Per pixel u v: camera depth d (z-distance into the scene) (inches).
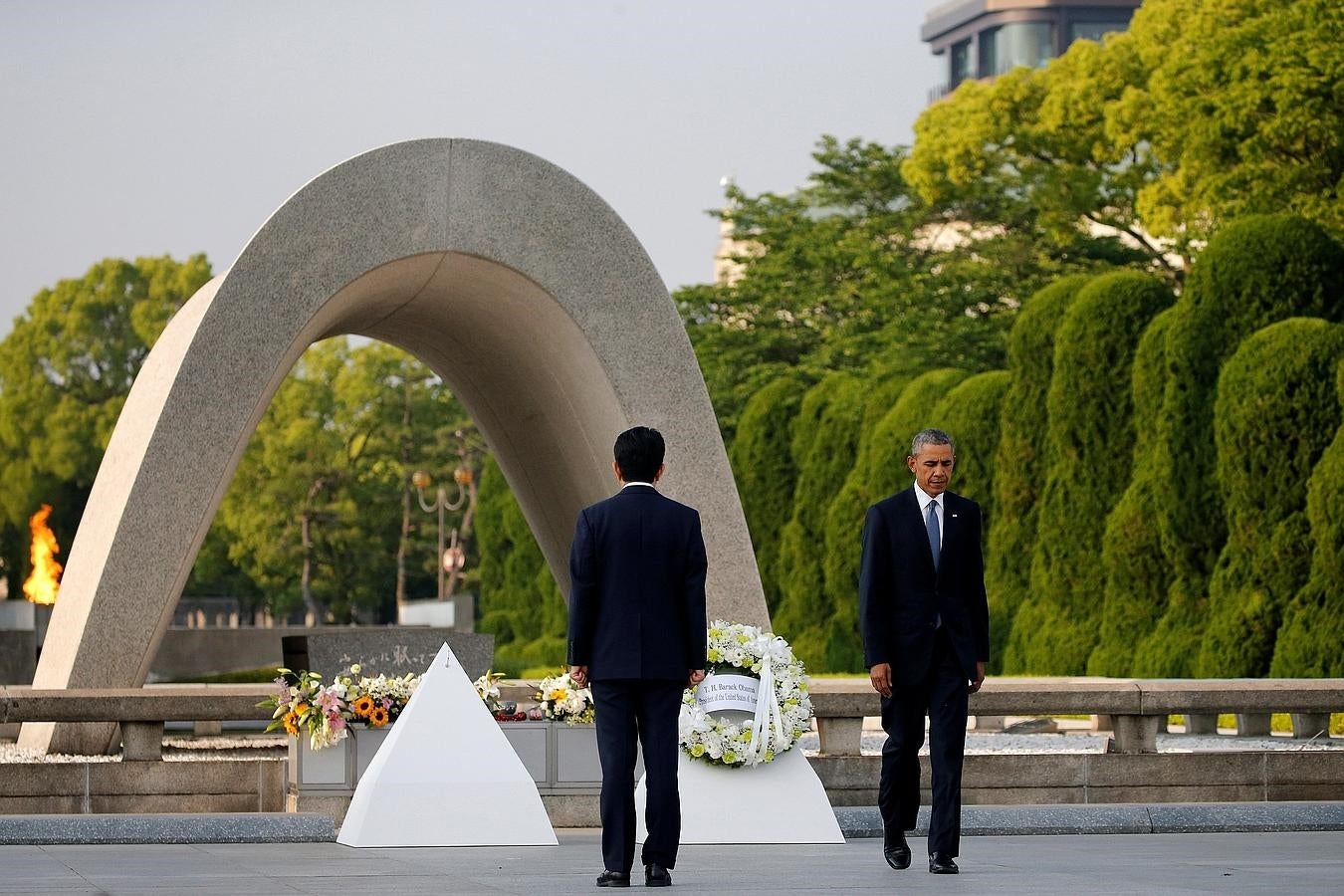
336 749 623.2
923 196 2448.3
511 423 970.1
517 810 562.3
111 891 436.1
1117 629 1408.7
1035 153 2335.1
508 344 867.4
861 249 2458.2
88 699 629.9
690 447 782.5
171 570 717.3
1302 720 986.1
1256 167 1769.2
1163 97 1915.6
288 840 579.2
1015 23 5492.1
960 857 532.4
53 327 3853.3
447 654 584.4
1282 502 1275.8
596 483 880.3
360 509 3998.5
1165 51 2097.7
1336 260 1342.3
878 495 1694.1
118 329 3892.7
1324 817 640.4
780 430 1925.4
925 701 495.2
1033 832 620.1
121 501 727.1
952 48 5812.0
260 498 3870.6
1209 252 1357.0
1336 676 1209.4
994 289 2345.0
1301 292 1332.4
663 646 465.4
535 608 2338.8
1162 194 2060.8
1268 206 1765.5
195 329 724.7
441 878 469.1
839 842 588.7
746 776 594.2
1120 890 442.0
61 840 568.4
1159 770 689.6
